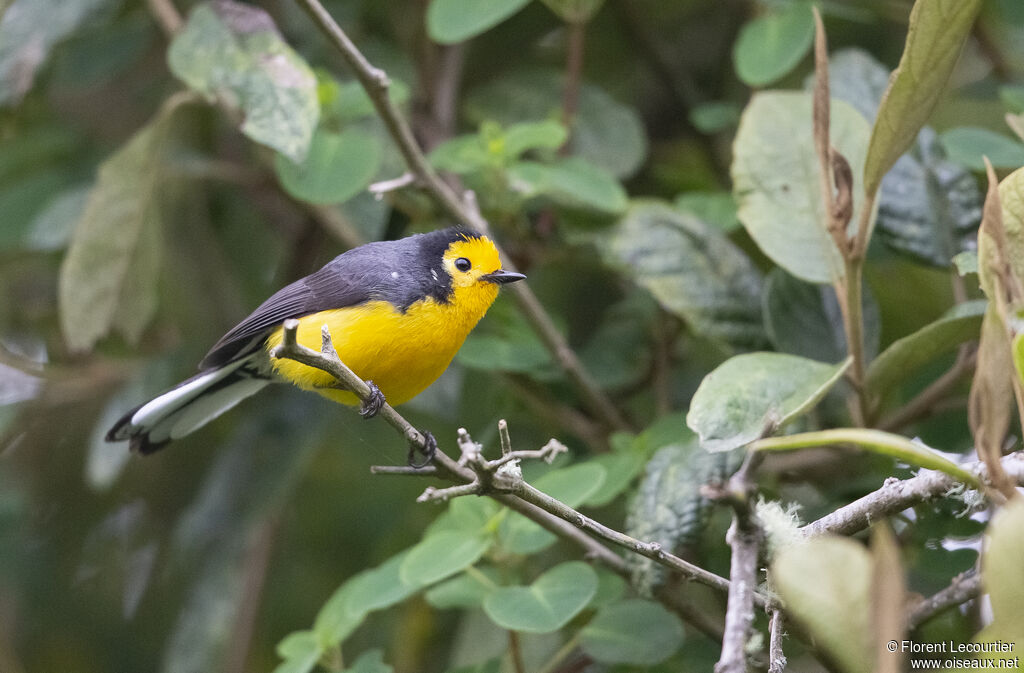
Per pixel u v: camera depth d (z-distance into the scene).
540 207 10.71
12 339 13.52
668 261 8.94
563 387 10.34
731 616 4.12
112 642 13.23
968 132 8.43
